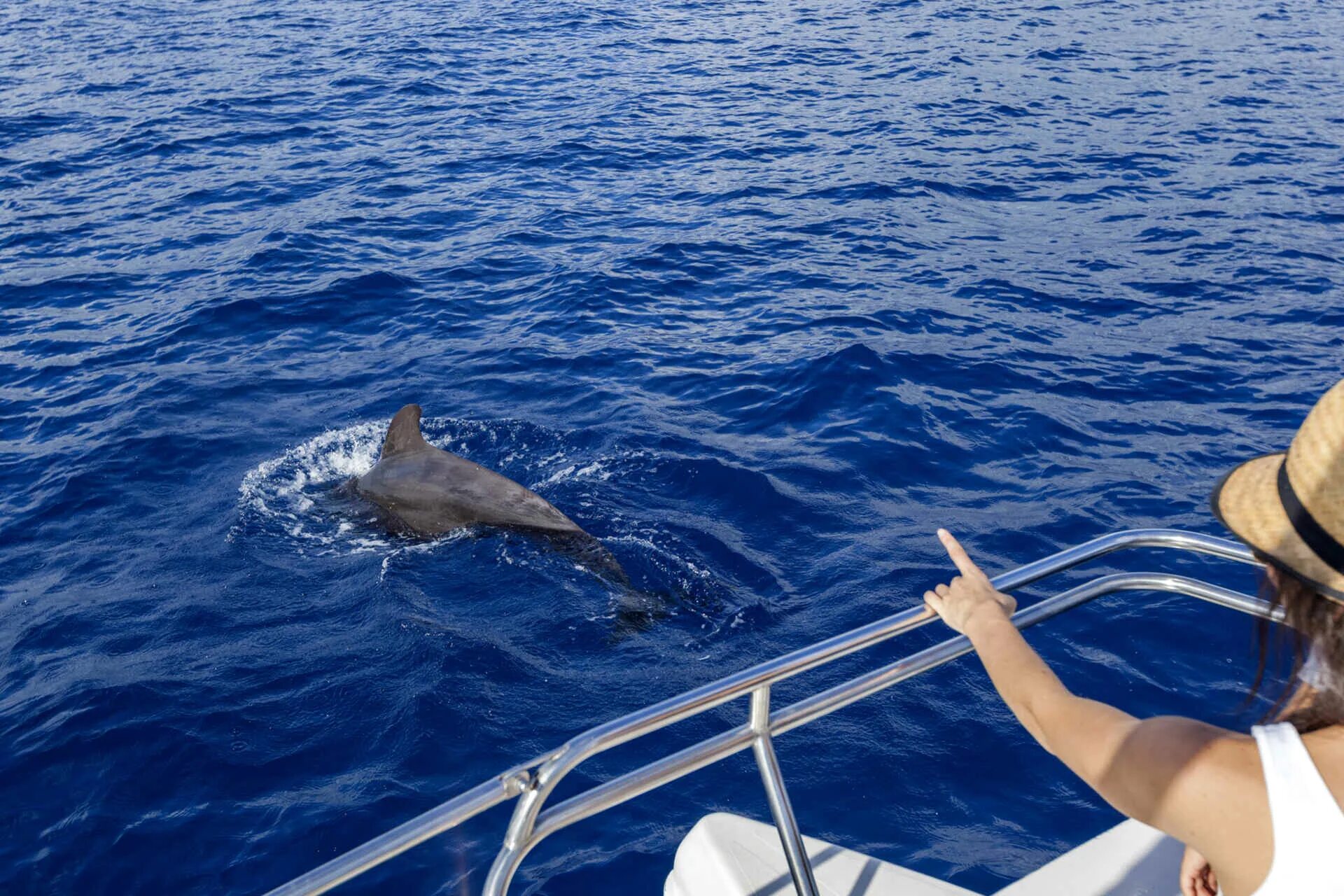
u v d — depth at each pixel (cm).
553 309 1298
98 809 619
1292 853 144
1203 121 2050
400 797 623
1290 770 147
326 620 782
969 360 1138
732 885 299
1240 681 678
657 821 600
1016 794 609
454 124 2097
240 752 661
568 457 975
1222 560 805
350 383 1141
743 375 1116
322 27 3028
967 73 2456
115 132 2059
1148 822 163
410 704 693
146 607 802
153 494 952
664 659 729
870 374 1101
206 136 2031
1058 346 1174
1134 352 1159
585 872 569
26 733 679
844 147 1931
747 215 1602
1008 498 900
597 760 643
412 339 1236
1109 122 2059
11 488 966
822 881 299
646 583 804
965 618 228
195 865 581
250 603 803
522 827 237
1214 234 1494
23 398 1127
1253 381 1095
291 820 608
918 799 607
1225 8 3198
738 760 641
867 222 1561
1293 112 2097
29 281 1416
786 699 686
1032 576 284
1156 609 745
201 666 737
